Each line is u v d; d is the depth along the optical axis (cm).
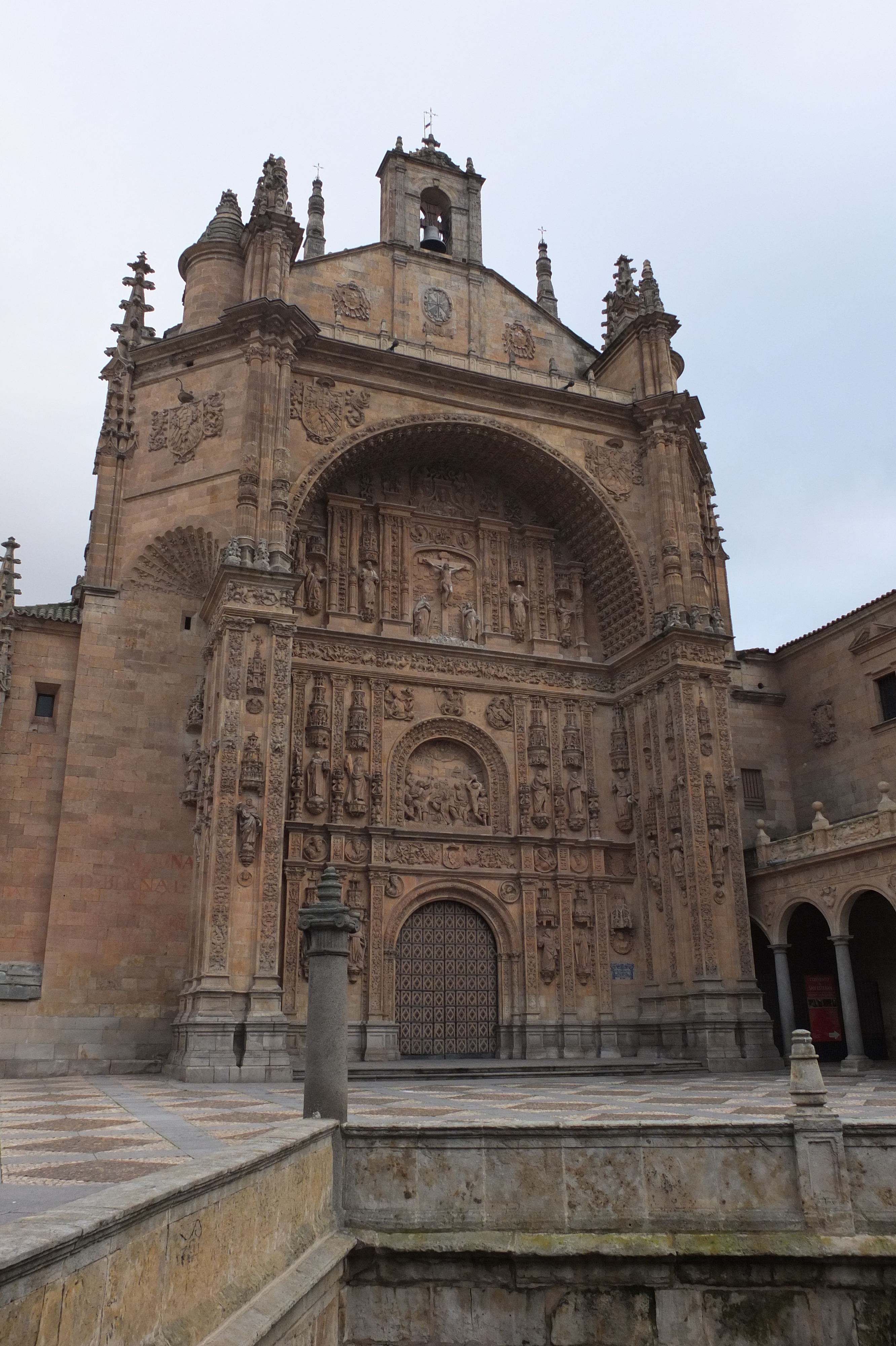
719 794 3347
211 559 3189
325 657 3378
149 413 3400
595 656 3866
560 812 3531
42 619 3194
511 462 3775
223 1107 1695
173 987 2964
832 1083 2436
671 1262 1141
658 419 3784
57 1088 2264
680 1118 1367
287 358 3291
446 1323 1129
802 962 3750
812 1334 1128
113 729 3125
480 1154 1184
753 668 4231
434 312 3888
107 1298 586
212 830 2738
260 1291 844
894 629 3644
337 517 3578
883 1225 1160
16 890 2953
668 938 3325
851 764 3831
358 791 3262
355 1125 1198
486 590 3741
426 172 4134
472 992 3297
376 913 3175
